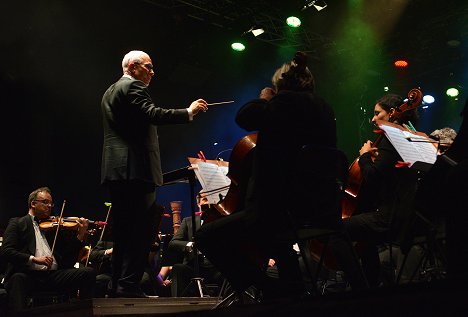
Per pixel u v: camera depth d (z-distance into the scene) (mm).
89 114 8305
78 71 7914
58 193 8070
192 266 5219
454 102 9234
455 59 8828
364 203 3346
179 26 7773
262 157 2498
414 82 9266
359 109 9094
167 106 8875
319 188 2479
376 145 3291
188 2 7574
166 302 2916
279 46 8438
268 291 2668
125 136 3100
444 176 2283
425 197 2457
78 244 4258
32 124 7801
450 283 1610
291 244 2742
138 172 3035
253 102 2562
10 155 7641
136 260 3029
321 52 8812
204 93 9148
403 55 8766
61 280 3912
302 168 2438
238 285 2713
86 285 3945
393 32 8500
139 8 7516
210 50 8273
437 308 1632
